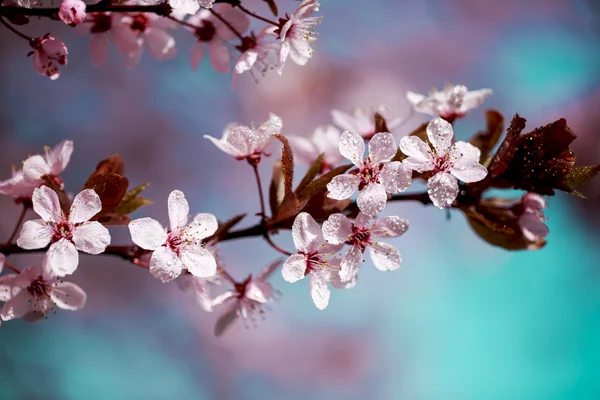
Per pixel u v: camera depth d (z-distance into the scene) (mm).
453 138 584
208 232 585
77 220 579
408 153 577
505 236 613
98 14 643
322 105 1635
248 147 605
